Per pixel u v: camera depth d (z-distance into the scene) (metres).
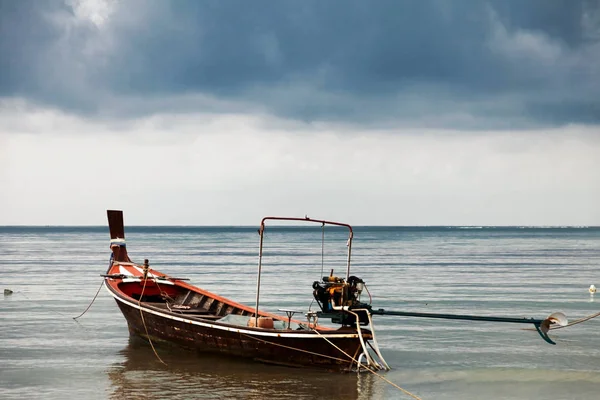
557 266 60.25
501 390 17.53
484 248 99.50
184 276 50.31
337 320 18.73
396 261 68.06
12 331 25.48
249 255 79.81
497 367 19.98
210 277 49.47
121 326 26.62
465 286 42.56
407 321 28.36
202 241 135.88
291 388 17.44
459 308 32.59
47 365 19.92
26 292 38.31
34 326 26.61
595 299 35.81
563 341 23.84
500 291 39.72
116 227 28.39
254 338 18.80
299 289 40.72
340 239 151.25
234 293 38.69
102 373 18.94
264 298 36.16
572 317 29.66
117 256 28.08
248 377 18.44
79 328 26.17
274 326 20.41
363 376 18.56
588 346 22.92
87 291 38.81
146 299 25.22
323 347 18.27
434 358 21.11
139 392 17.05
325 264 63.31
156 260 70.19
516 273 52.62
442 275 50.88
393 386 17.75
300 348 18.42
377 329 26.36
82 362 20.28
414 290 40.31
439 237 170.12
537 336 24.77
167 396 16.72
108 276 24.55
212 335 19.59
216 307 23.66
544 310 31.89
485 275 50.78
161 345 21.62
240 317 21.05
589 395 17.12
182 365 19.83
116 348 22.28
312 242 130.50
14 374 18.86
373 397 16.81
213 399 16.47
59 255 77.50
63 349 22.17
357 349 18.36
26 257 73.19
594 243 120.31
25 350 22.00
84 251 87.25
